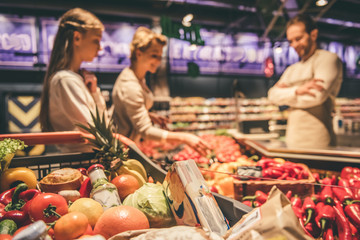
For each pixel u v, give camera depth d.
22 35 7.38
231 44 9.80
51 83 1.63
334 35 9.66
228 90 10.52
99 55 8.20
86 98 1.60
